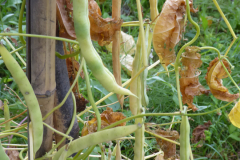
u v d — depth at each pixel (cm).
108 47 87
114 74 71
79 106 82
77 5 59
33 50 64
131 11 224
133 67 73
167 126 138
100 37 68
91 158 95
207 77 76
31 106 62
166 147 79
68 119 72
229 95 75
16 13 191
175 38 69
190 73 72
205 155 130
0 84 140
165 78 162
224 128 139
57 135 74
